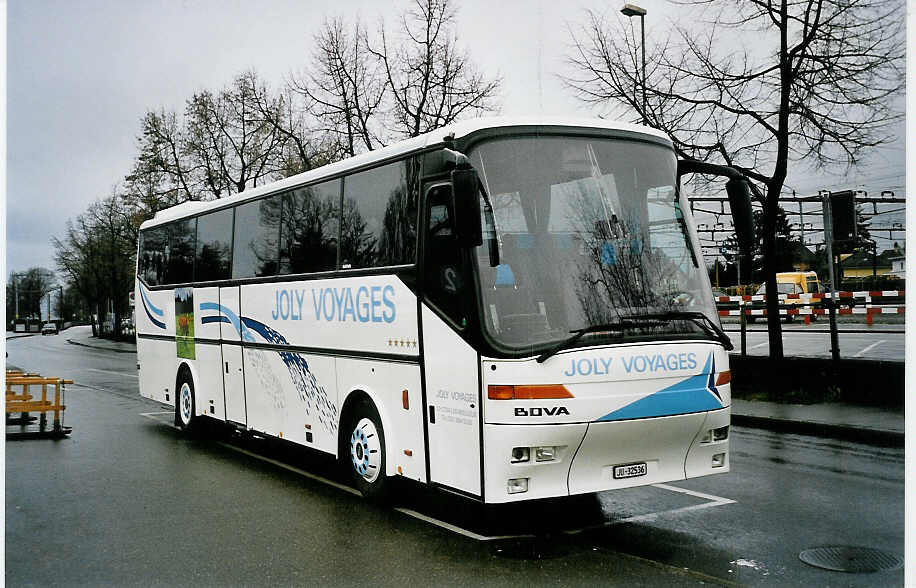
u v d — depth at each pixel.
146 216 37.91
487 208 6.72
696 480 9.18
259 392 10.82
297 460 11.03
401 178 7.94
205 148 33.50
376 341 8.15
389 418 7.97
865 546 6.57
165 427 14.47
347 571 6.10
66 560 6.45
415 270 7.52
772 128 15.16
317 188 9.52
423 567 6.17
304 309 9.62
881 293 21.95
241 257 11.35
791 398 15.12
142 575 6.07
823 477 9.30
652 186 7.38
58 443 12.56
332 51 23.66
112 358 40.94
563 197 6.98
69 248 69.75
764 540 6.78
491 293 6.64
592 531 7.14
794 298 31.27
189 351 13.09
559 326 6.52
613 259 6.94
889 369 14.20
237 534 7.17
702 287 7.29
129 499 8.59
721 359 7.12
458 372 6.87
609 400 6.51
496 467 6.44
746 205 7.50
